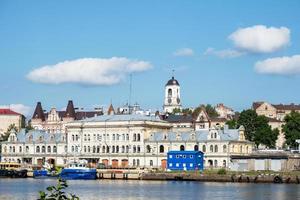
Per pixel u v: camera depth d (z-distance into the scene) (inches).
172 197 5191.9
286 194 5388.8
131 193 5605.3
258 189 6048.2
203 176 7810.0
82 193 5610.2
